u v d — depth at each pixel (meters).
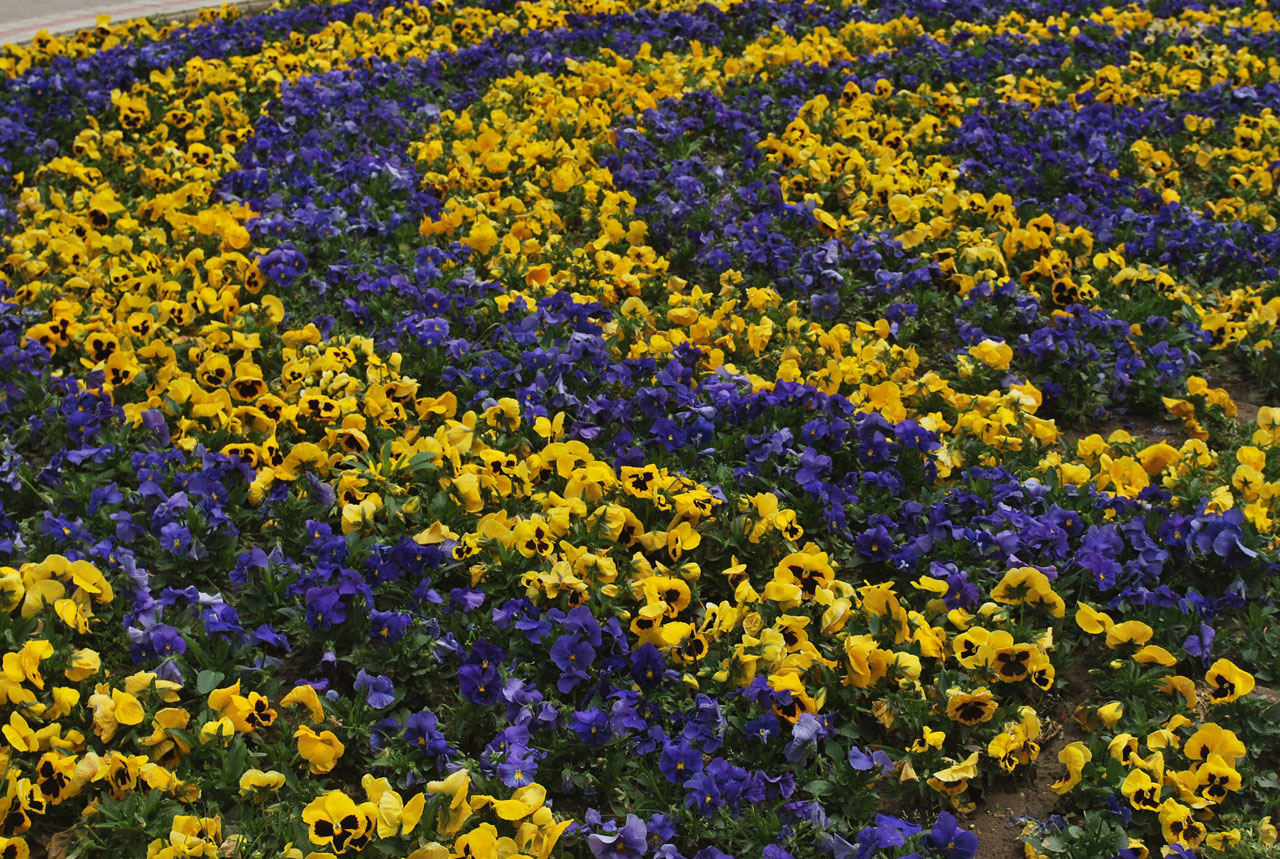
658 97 9.96
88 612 4.39
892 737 4.19
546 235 7.76
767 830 3.69
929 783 3.92
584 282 7.05
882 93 10.12
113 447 5.37
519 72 10.39
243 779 3.71
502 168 8.35
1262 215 8.30
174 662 4.11
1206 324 6.71
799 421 5.74
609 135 9.02
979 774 4.09
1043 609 4.58
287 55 10.66
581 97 10.01
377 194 8.07
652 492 4.96
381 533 4.86
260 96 10.16
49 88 9.91
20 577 4.37
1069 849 3.72
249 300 6.91
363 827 3.47
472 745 4.14
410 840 3.56
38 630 4.29
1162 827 3.77
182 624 4.43
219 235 7.49
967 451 5.63
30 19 13.27
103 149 9.12
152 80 10.16
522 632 4.36
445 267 7.06
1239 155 9.13
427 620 4.39
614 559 4.82
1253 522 5.07
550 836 3.54
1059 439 6.12
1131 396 6.39
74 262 7.15
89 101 9.74
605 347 6.17
